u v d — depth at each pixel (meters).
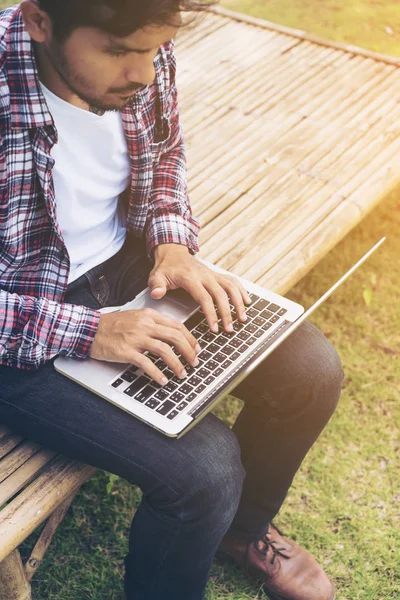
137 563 1.43
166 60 1.56
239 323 1.50
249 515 1.66
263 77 2.56
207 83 2.51
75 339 1.36
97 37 1.12
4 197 1.32
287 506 1.94
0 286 1.43
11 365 1.38
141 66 1.18
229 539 1.73
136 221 1.62
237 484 1.34
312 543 1.86
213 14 2.87
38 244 1.42
